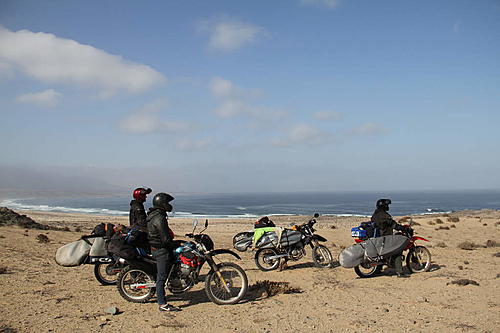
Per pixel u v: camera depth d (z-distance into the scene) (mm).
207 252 6434
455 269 9844
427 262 9578
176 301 6691
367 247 8617
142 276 6633
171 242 6316
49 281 7973
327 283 8297
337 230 24359
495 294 7176
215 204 174000
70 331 5082
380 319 5750
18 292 6965
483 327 5367
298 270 9883
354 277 8984
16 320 5438
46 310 5965
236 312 6062
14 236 15469
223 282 6496
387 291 7535
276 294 7273
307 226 10195
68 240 16188
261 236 9766
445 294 7238
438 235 21406
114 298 6785
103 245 7246
